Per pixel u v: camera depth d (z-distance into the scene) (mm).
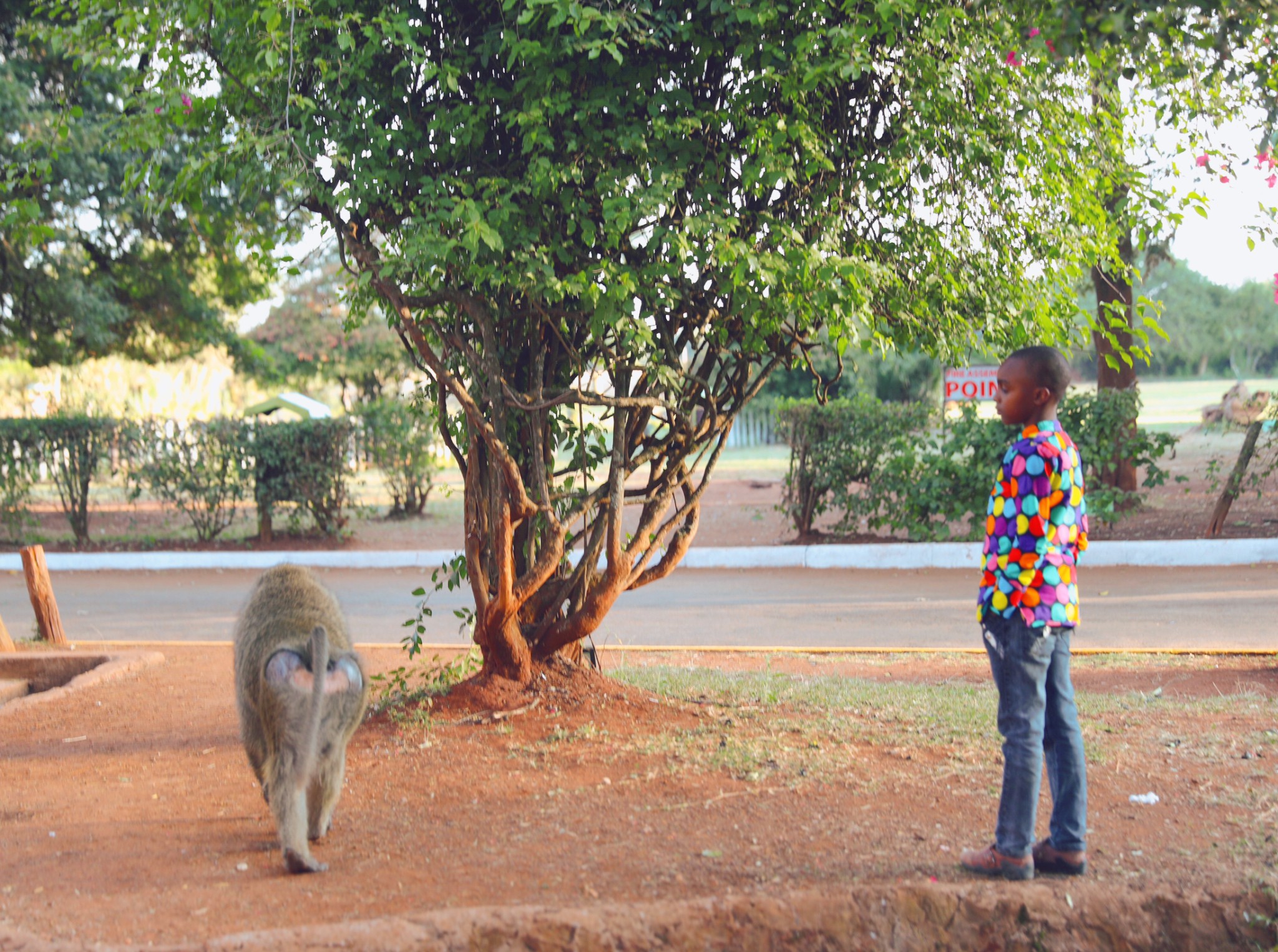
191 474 17438
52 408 22172
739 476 27094
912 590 12469
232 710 7512
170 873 4410
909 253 6090
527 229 5691
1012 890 3994
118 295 20766
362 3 5609
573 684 6973
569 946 3645
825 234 5723
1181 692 7270
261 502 17438
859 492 16547
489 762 5895
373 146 5629
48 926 3801
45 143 6590
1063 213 6359
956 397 14320
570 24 5395
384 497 24109
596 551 7023
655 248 5398
